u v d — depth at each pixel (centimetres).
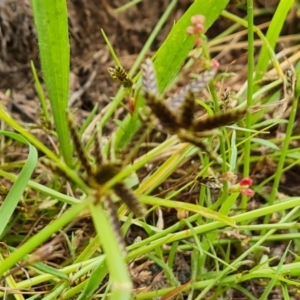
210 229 23
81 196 29
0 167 32
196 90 15
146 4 44
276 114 31
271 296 28
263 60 32
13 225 30
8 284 23
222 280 25
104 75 40
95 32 42
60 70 26
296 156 31
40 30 25
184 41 26
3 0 37
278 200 30
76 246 28
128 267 25
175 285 24
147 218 31
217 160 14
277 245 30
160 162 32
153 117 15
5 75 38
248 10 24
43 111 33
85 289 20
